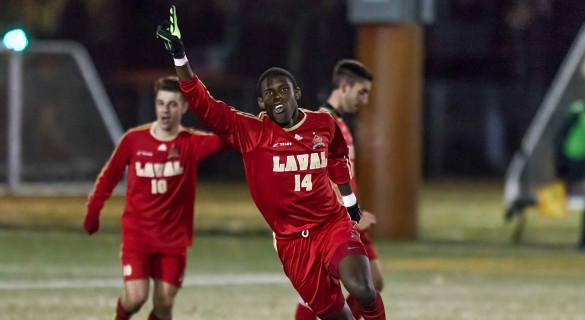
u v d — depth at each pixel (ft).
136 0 403.34
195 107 77.10
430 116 393.09
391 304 123.95
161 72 392.47
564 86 249.14
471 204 285.64
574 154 198.39
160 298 90.07
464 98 395.75
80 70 273.33
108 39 393.09
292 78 78.28
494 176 395.75
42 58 270.87
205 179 373.81
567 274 155.74
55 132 272.51
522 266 164.35
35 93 270.87
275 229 79.30
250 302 123.54
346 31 397.60
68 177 274.36
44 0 355.77
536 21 414.82
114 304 120.06
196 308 118.01
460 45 425.28
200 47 407.03
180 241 90.33
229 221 229.04
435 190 335.88
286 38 405.18
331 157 81.76
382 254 176.45
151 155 89.15
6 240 182.60
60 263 156.97
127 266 89.20
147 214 89.25
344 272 75.92
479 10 424.05
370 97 193.98
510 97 395.34
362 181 196.34
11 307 116.47
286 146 77.71
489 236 211.82
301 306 88.28
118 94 383.45
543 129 249.34
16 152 270.87
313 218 78.23
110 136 274.77
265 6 400.06
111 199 273.13
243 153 78.28
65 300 122.31
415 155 197.47
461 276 151.33
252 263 162.61
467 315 116.88
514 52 420.77
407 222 197.26
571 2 412.98
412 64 193.98
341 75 95.96
